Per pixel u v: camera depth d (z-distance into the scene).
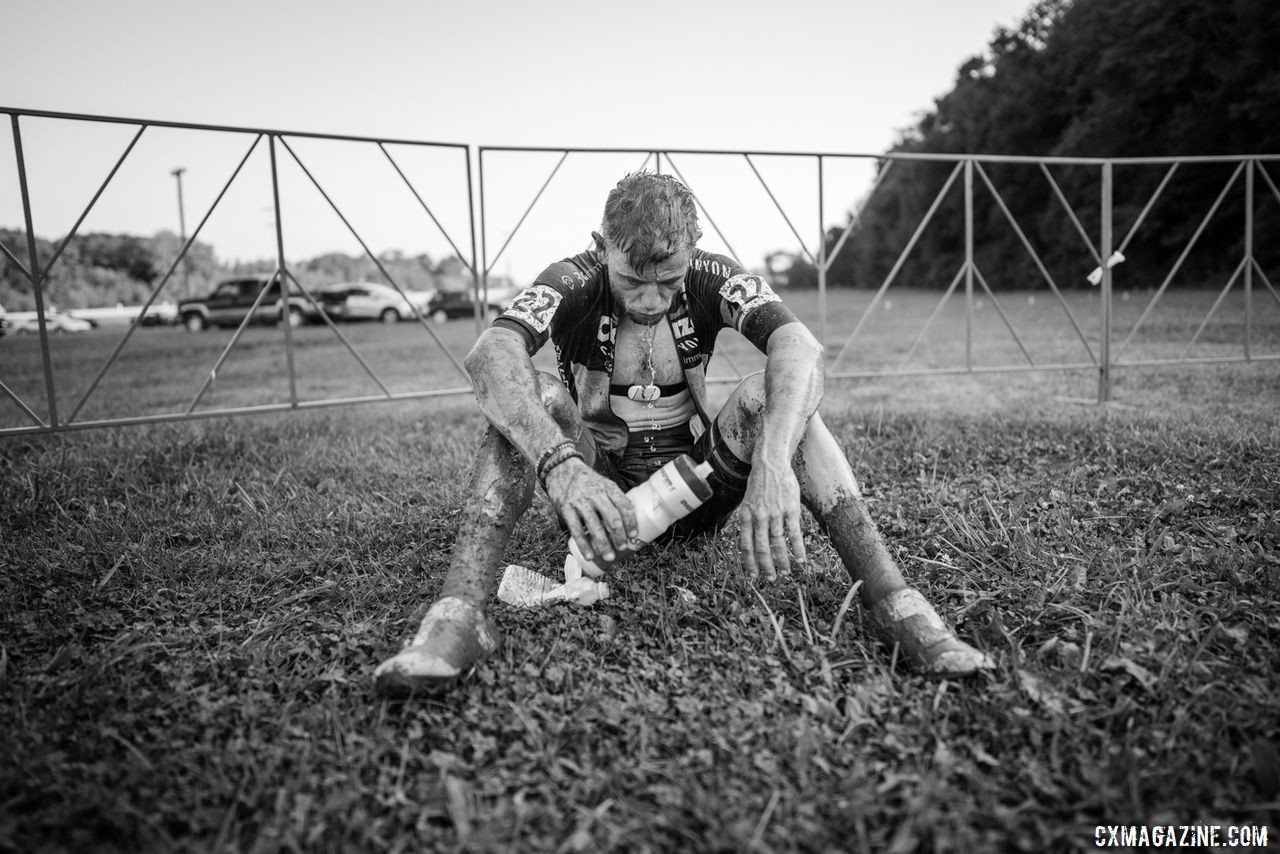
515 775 1.80
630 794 1.77
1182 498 3.50
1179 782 1.74
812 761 1.81
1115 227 28.95
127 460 4.72
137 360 14.16
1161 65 26.73
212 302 25.62
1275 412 5.14
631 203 2.21
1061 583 2.68
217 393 9.09
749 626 2.49
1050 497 3.64
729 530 3.25
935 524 3.34
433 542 3.31
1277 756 1.75
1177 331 11.48
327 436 5.45
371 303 26.42
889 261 50.97
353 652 2.39
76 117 4.20
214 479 4.28
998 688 2.04
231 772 1.83
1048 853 1.58
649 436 2.67
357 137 4.86
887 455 4.44
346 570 3.09
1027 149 36.69
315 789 1.77
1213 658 2.22
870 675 2.18
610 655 2.36
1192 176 26.12
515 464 2.29
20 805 1.73
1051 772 1.79
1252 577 2.67
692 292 2.53
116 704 2.13
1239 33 24.84
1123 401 6.01
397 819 1.70
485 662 2.21
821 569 2.85
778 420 2.22
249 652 2.39
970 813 1.65
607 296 2.49
